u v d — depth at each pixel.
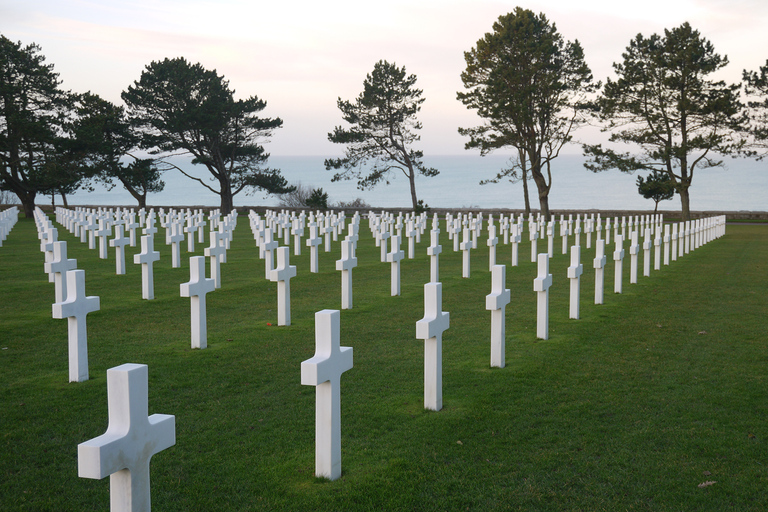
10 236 28.02
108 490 4.46
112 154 51.84
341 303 11.98
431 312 5.93
